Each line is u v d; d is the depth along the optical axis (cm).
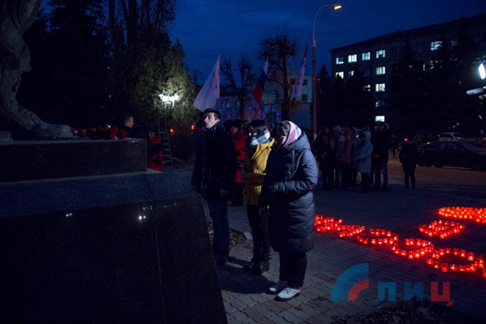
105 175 233
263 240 484
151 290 207
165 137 1992
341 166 1150
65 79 2478
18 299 180
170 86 2025
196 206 222
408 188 1202
